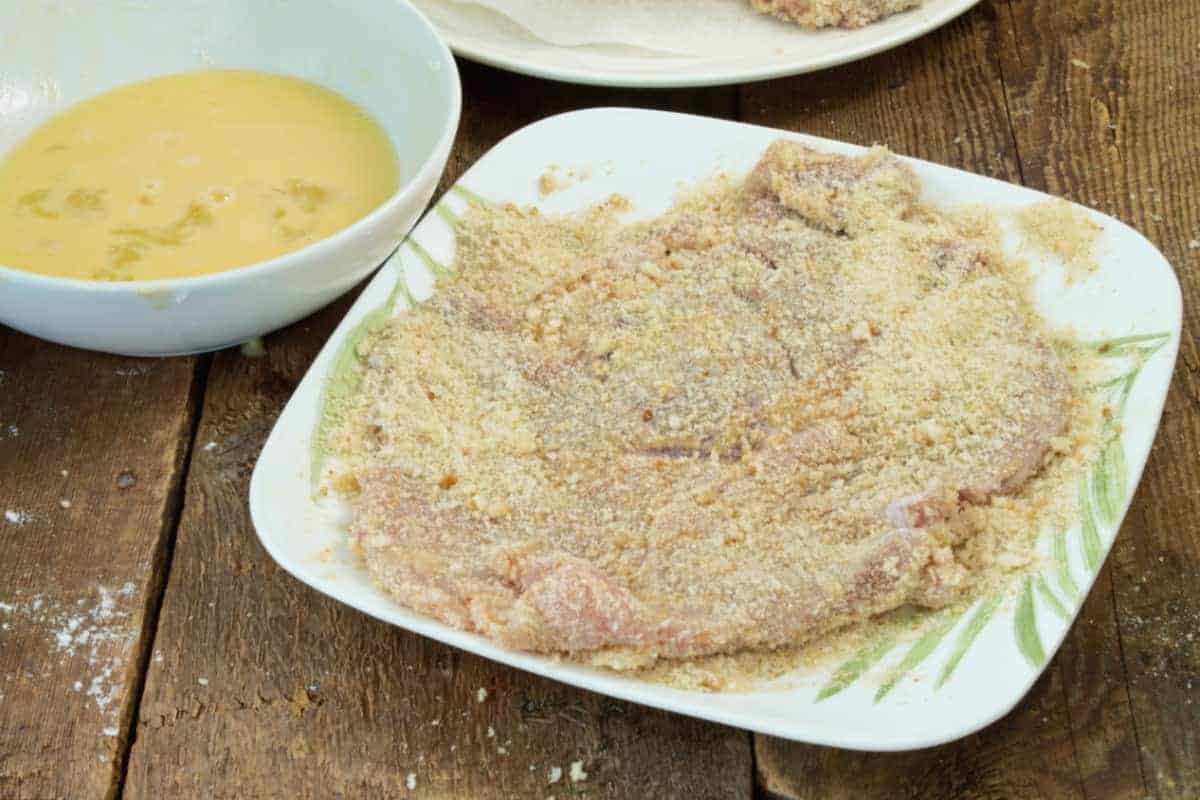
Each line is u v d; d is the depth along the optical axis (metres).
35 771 0.69
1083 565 0.69
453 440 0.74
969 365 0.75
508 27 0.91
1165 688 0.71
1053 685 0.71
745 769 0.69
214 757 0.69
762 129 0.84
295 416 0.74
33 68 0.83
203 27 0.85
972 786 0.69
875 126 0.90
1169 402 0.78
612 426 0.74
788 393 0.75
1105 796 0.69
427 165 0.76
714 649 0.68
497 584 0.69
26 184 0.80
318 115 0.84
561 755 0.69
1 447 0.77
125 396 0.79
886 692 0.67
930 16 0.91
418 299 0.79
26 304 0.72
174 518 0.76
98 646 0.72
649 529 0.71
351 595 0.69
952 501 0.71
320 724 0.70
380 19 0.82
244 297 0.73
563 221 0.82
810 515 0.71
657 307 0.78
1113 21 0.94
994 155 0.88
